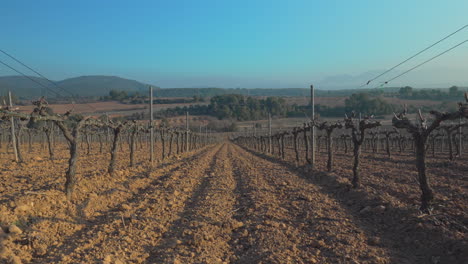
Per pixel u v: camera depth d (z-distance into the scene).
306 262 6.41
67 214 9.18
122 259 6.47
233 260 6.71
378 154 32.19
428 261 6.46
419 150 9.30
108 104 111.19
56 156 27.98
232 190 14.21
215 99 143.75
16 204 8.85
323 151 41.22
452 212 8.71
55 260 6.38
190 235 8.08
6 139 50.97
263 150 44.50
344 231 8.12
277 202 11.42
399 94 94.81
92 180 13.24
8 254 6.27
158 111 116.00
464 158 24.62
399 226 8.29
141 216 9.43
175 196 12.52
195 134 48.78
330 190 13.66
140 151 36.88
